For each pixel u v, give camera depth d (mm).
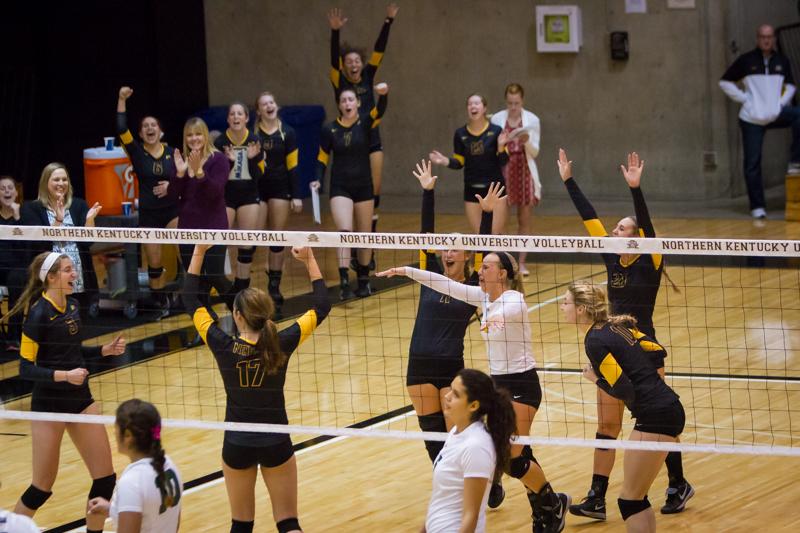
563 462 15734
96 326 23562
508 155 24984
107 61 36344
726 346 20531
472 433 10055
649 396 12281
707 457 15648
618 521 13836
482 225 14492
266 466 12031
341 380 19469
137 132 36781
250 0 38656
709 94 33969
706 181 34500
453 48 36594
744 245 12102
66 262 13039
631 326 13102
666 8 33938
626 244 12305
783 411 17172
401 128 37562
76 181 36844
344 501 14680
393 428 17109
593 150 35562
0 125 35094
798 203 30375
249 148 23922
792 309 22703
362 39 37562
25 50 35594
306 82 38562
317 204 25172
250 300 11953
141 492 9617
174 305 24922
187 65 37844
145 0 36312
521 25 35656
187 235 12906
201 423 12031
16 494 15266
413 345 13742
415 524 13867
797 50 35625
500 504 14352
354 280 27047
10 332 22375
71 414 12922
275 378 12062
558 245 12508
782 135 36406
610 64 34875
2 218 20812
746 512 13789
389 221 33312
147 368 20625
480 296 13406
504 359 13242
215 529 13891
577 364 19969
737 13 33344
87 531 13047
